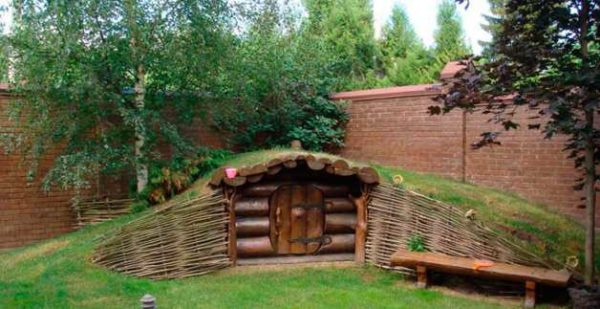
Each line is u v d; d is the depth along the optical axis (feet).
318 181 24.56
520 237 23.03
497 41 19.57
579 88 17.84
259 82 31.22
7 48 23.43
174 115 29.48
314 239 24.27
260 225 23.73
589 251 18.70
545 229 23.93
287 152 27.68
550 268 20.27
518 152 27.45
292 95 34.17
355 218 24.64
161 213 22.12
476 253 21.45
